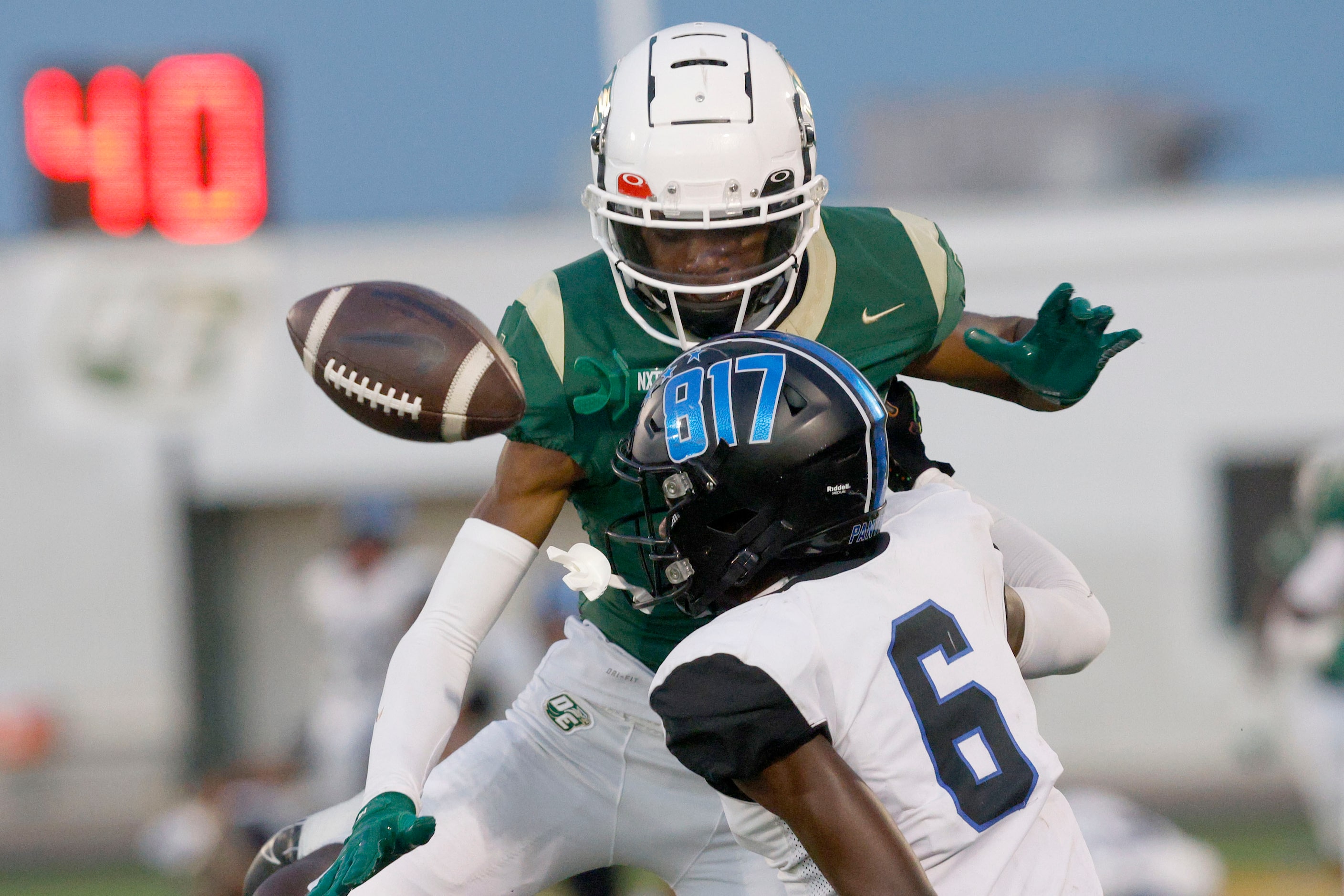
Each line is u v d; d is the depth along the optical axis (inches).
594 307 321.1
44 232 1353.3
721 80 311.1
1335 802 786.2
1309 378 1283.2
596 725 346.3
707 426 273.9
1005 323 350.3
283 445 1362.0
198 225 1350.9
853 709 258.2
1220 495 1305.4
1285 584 798.5
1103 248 1294.3
